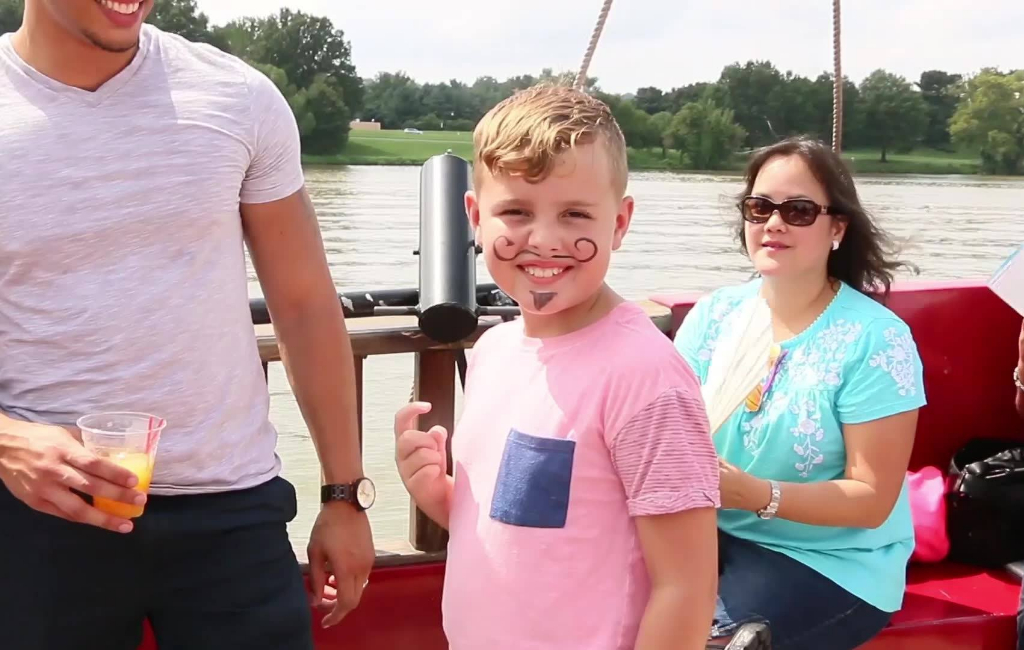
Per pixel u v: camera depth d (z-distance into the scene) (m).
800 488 2.24
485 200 1.59
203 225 1.64
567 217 1.53
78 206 1.56
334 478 1.92
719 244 11.32
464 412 1.70
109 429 1.54
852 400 2.29
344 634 2.55
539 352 1.62
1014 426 3.18
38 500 1.49
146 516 1.66
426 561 2.60
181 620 1.73
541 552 1.52
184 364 1.64
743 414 2.41
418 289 2.61
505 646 1.54
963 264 11.77
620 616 1.51
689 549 1.47
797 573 2.33
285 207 1.79
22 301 1.59
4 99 1.57
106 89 1.59
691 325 2.65
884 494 2.26
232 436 1.72
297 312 1.88
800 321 2.45
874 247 2.51
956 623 2.60
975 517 2.87
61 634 1.65
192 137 1.62
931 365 3.11
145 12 1.57
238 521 1.73
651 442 1.47
